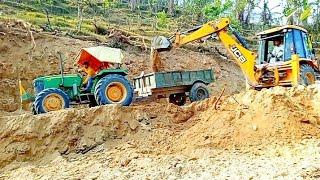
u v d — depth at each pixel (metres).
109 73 13.41
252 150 10.46
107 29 31.11
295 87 12.77
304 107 12.23
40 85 13.27
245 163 9.49
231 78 26.62
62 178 9.31
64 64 21.66
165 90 15.18
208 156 10.17
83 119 11.76
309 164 9.07
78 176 9.41
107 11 42.41
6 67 20.38
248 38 38.53
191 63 26.28
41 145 11.35
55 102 12.60
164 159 10.03
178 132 11.93
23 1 39.94
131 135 11.73
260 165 9.29
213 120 11.95
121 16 42.62
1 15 29.89
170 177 8.83
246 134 11.16
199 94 15.34
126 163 10.03
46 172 9.98
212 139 11.11
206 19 41.91
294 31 15.00
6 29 22.12
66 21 33.69
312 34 42.81
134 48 25.52
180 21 43.03
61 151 11.23
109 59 13.55
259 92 12.48
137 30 35.09
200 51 28.69
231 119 11.74
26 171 10.19
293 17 41.47
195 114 12.95
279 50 15.27
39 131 11.49
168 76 15.01
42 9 38.03
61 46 22.72
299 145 10.48
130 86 13.28
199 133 11.45
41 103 12.46
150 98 15.17
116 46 25.12
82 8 39.62
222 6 40.44
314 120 11.58
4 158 11.04
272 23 50.09
